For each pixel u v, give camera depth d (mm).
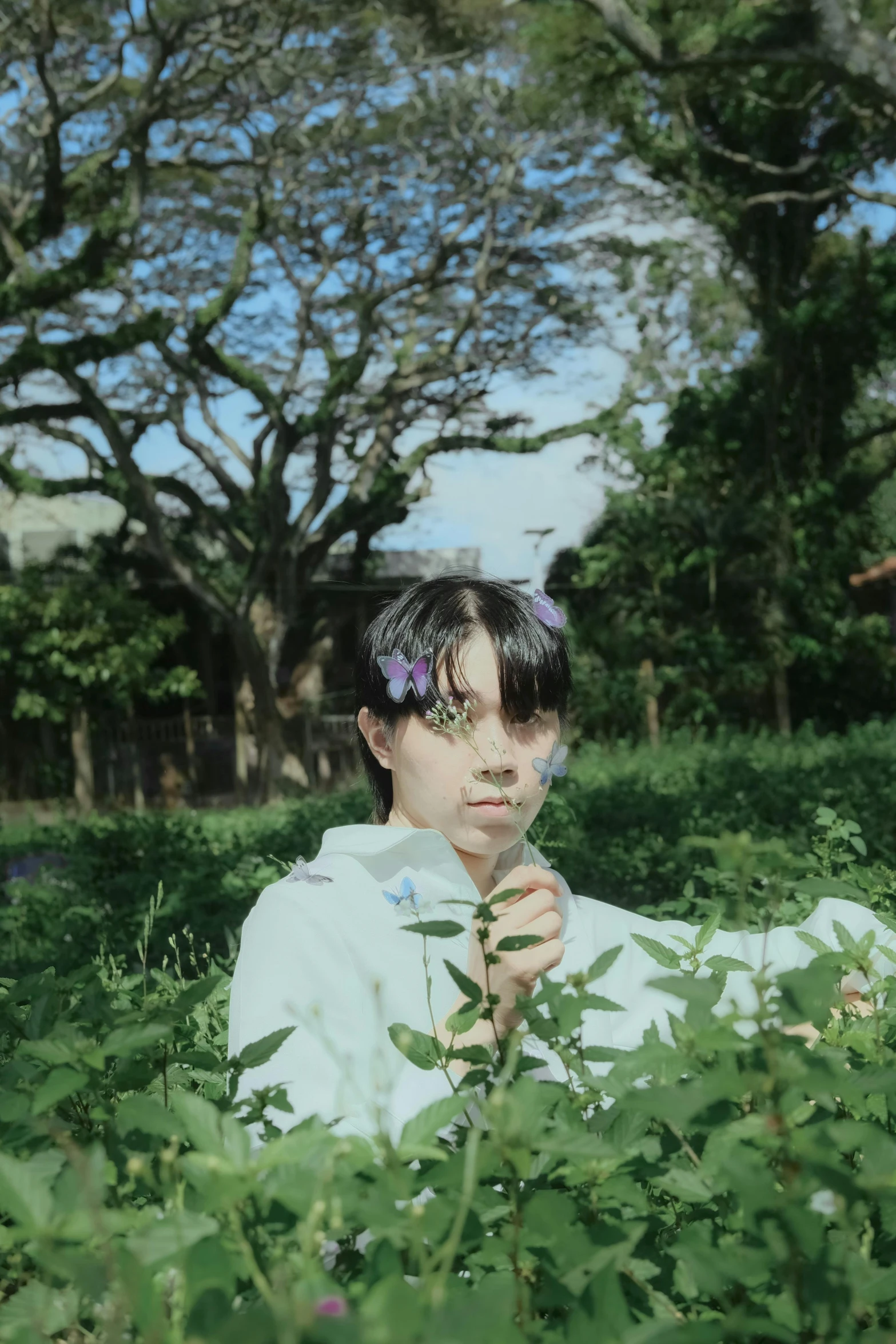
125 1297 703
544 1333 781
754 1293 853
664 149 21750
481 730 1597
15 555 28766
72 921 5176
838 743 15547
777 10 15203
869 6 13930
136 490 22141
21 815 22359
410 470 25469
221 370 23047
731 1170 780
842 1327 767
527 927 1254
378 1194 783
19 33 18234
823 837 3307
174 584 26000
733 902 3188
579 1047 1068
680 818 6945
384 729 1691
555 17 16625
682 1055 934
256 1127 1168
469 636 1602
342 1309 610
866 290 21922
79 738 22781
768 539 22297
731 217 22688
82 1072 996
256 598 23672
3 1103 1032
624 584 23047
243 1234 842
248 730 25141
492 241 24438
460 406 25516
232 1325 592
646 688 20984
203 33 18719
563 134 22672
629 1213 971
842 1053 1111
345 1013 1454
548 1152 907
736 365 23922
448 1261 722
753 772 9719
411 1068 1250
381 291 24172
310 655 26703
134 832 6855
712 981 919
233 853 7070
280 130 21531
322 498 24016
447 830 1624
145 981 2297
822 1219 849
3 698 23344
